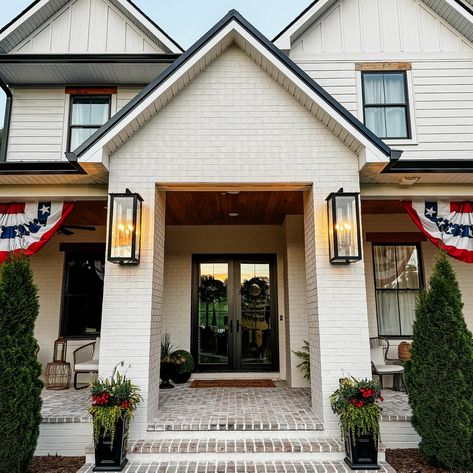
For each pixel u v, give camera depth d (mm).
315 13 7312
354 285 5312
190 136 5621
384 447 4629
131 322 5160
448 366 4582
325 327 5230
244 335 8906
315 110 5594
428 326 4785
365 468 4387
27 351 4531
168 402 6156
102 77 7594
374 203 7242
